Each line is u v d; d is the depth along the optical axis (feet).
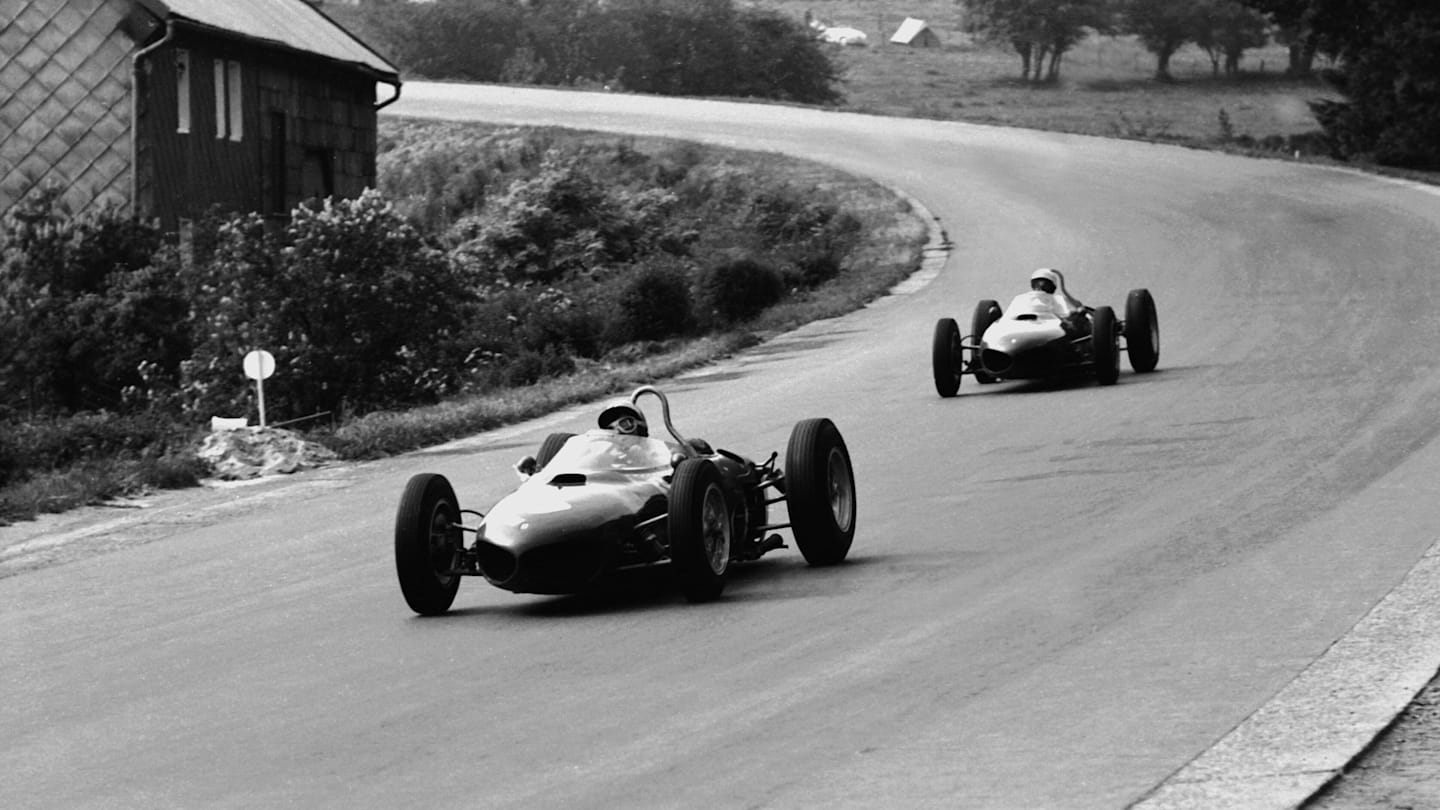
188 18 289.12
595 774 62.18
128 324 249.55
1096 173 539.29
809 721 68.03
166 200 292.81
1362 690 66.74
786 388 221.46
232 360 235.61
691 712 70.79
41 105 287.07
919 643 81.51
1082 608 87.10
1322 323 245.86
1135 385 193.57
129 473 173.27
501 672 81.71
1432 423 148.25
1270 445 143.13
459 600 106.01
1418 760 57.93
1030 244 408.26
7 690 86.17
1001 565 101.24
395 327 245.24
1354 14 616.39
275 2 388.98
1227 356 216.33
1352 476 124.57
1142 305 203.41
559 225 448.24
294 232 243.19
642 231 474.08
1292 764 57.52
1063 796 55.72
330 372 239.09
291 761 67.15
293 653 90.74
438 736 69.67
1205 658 74.28
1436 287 282.56
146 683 85.40
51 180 287.07
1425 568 90.43
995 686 71.87
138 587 117.91
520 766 64.13
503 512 98.07
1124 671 73.00
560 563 95.81
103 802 62.85
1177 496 122.11
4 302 253.65
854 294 342.44
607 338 315.78
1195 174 528.63
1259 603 85.15
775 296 354.13
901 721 67.05
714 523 97.40
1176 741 61.46
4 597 117.39
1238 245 373.61
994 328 196.75
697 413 202.18
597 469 101.76
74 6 286.66
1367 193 464.65
